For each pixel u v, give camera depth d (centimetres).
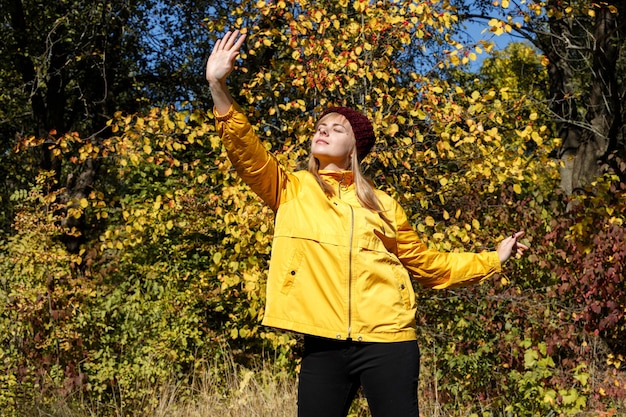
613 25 899
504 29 488
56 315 555
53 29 748
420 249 253
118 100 965
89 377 574
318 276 225
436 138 536
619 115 887
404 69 662
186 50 917
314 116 533
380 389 220
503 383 585
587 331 601
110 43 853
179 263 675
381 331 223
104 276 637
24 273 571
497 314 618
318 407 224
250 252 536
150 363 614
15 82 909
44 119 902
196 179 542
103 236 591
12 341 554
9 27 871
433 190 575
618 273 583
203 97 921
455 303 628
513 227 630
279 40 700
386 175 573
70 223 831
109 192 912
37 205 609
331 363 225
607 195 592
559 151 1039
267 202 238
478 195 601
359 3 507
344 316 221
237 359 707
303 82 521
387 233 237
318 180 237
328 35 556
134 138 528
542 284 645
